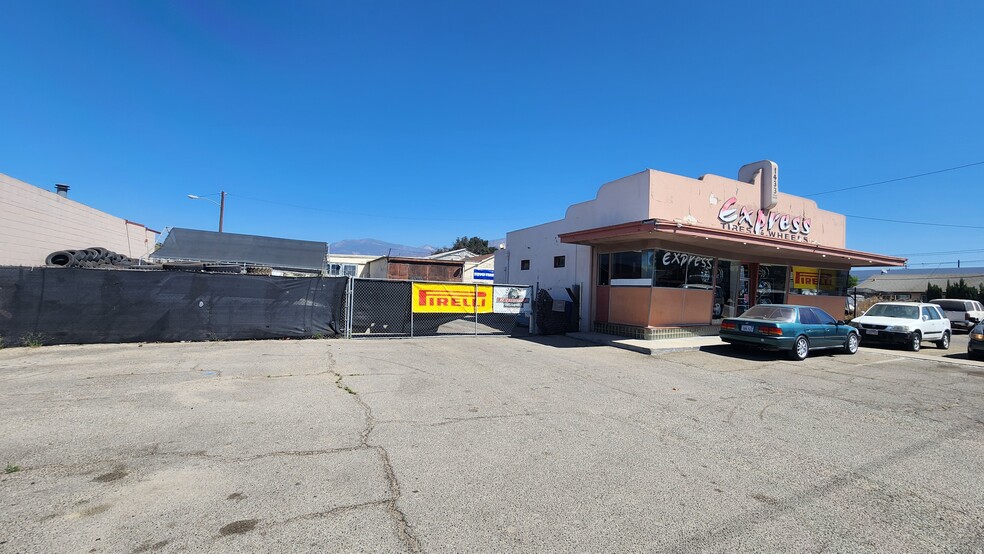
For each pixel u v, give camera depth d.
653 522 3.37
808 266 19.14
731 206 15.31
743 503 3.73
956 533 3.34
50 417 5.30
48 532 2.98
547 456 4.60
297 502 3.48
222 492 3.61
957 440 5.49
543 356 10.88
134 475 3.87
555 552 2.95
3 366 8.05
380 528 3.16
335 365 8.86
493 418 5.83
